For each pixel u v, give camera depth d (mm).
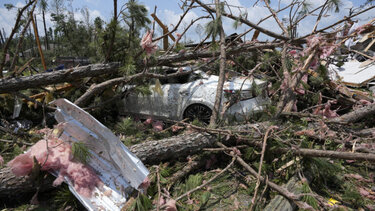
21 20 4219
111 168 2711
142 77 4461
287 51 5363
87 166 2631
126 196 2525
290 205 2502
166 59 5020
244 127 3844
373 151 3307
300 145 3291
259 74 5488
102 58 4586
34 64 6977
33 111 4695
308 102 5645
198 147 3430
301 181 2850
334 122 4020
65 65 6793
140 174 2453
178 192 2883
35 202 2582
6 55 4117
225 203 2730
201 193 2861
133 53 4441
